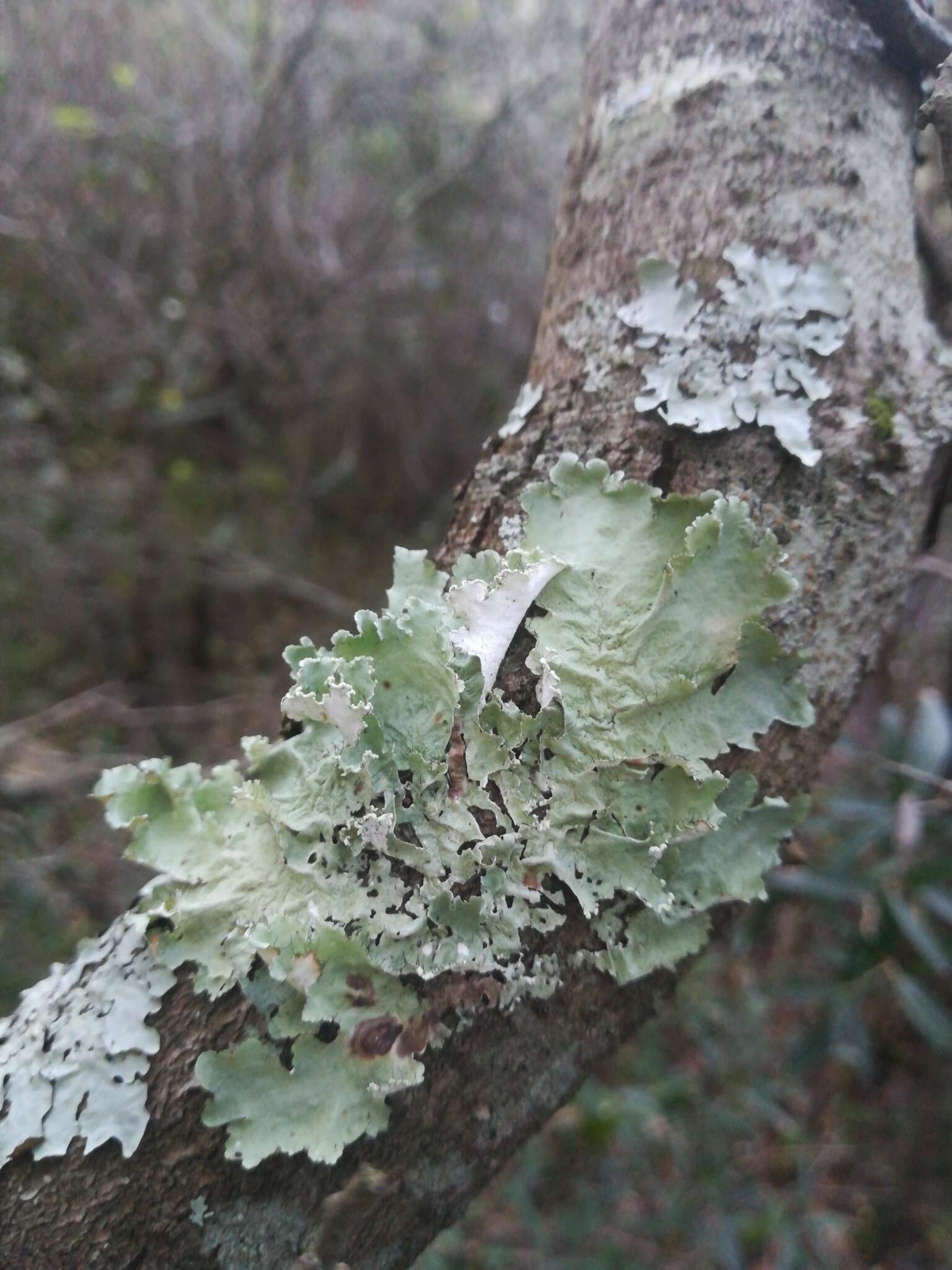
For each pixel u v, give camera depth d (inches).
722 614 8.3
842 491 8.7
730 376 8.6
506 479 9.2
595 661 8.3
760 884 8.6
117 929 8.2
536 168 29.5
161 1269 7.5
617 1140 17.6
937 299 9.4
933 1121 19.1
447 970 7.9
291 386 30.5
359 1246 8.1
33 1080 7.6
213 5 23.7
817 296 8.6
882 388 8.7
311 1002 7.5
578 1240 16.4
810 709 8.6
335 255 27.7
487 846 7.9
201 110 23.8
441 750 8.0
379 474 34.7
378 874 7.9
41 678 24.0
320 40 24.5
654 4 9.4
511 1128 8.5
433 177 28.8
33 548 22.9
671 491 8.6
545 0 27.1
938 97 8.6
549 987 8.2
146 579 26.8
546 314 10.0
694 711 8.4
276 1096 7.6
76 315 22.9
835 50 8.8
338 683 7.7
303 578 31.6
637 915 8.4
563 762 8.2
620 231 9.2
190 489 29.7
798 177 8.7
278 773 8.2
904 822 14.0
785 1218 17.1
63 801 19.4
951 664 20.4
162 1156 7.5
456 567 8.6
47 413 22.8
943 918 16.2
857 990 16.8
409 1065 7.7
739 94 8.8
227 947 7.8
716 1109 17.9
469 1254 16.2
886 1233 17.8
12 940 16.1
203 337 27.5
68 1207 7.4
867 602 9.1
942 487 9.8
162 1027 7.7
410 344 31.8
